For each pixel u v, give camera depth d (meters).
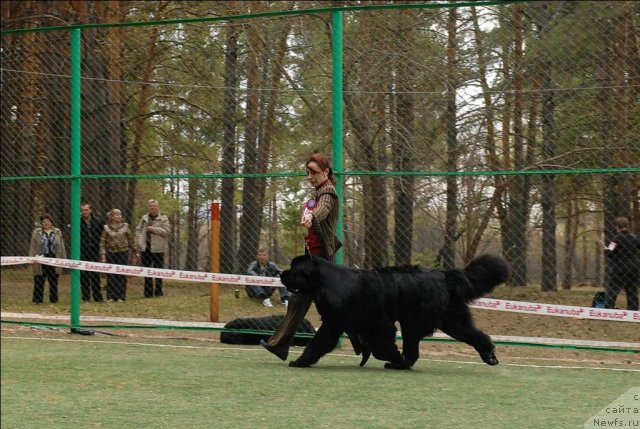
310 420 5.14
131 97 10.92
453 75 9.02
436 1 12.14
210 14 16.95
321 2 15.11
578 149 8.58
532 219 11.02
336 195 7.24
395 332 6.98
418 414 5.32
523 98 8.80
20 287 11.91
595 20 8.39
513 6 8.76
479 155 9.05
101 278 11.20
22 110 11.55
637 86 8.25
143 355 7.83
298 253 13.09
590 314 7.86
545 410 5.45
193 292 11.12
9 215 12.20
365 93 9.16
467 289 7.00
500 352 8.25
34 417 5.23
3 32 9.60
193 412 5.36
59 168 11.39
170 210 17.45
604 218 9.61
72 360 7.46
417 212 10.26
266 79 9.88
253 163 10.20
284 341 7.22
